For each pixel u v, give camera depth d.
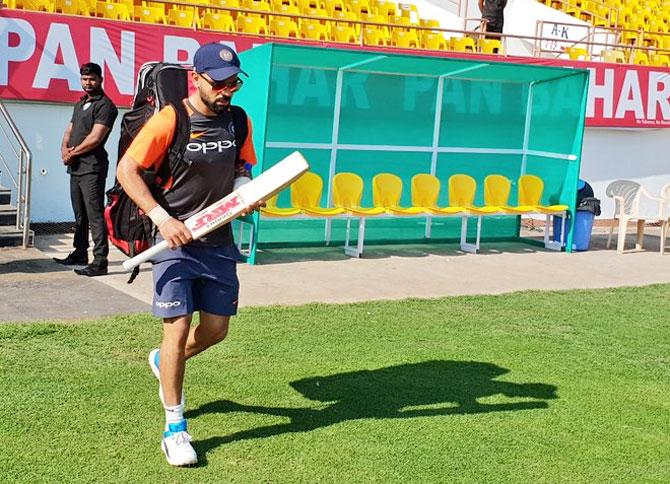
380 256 10.45
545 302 8.20
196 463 4.08
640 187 12.19
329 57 9.99
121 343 5.86
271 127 10.41
